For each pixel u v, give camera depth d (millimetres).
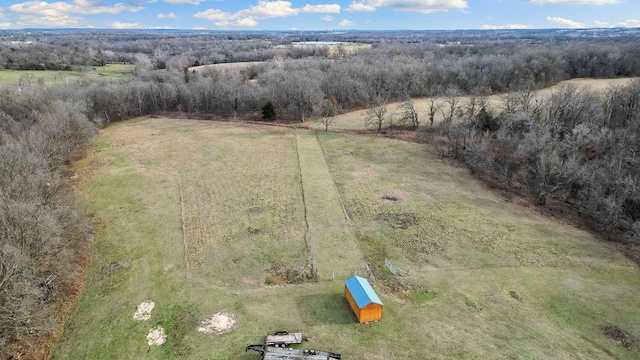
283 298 31734
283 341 26672
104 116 84938
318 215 44344
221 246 39094
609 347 26891
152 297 32281
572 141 50469
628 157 44656
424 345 26953
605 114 59031
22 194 35688
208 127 80812
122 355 27141
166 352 27203
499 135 55750
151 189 51625
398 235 40438
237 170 57625
